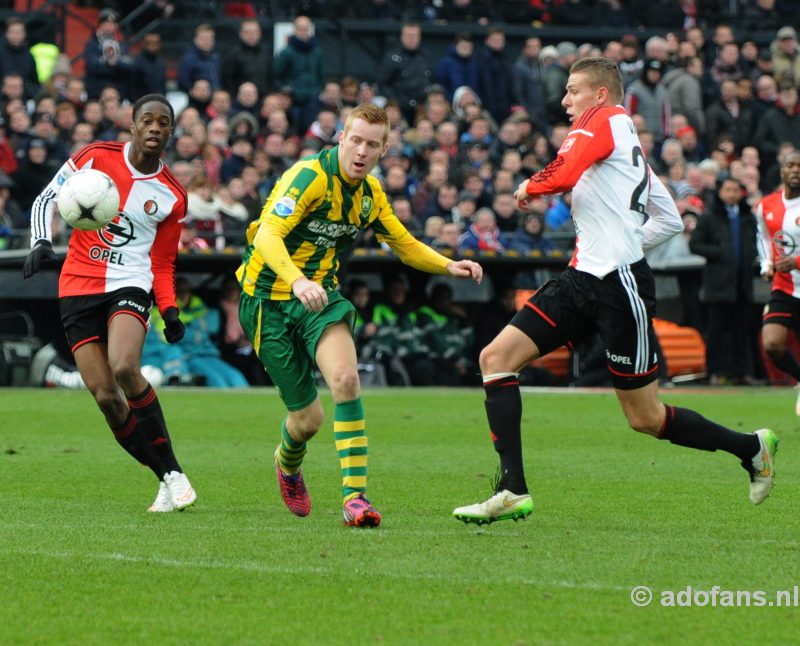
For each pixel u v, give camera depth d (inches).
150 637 253.9
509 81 1348.4
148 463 418.9
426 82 1338.6
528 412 804.6
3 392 930.7
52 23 1396.4
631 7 1541.6
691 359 1104.8
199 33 1244.5
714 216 1063.6
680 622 265.1
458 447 611.5
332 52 1441.9
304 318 382.6
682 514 407.8
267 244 366.3
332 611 273.3
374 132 374.0
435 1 1494.8
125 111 1132.5
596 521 393.1
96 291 418.0
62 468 525.3
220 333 1048.2
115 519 394.0
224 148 1151.0
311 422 391.9
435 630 258.5
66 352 1069.8
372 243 1061.8
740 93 1381.6
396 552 335.3
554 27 1494.8
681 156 1235.9
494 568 315.0
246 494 457.4
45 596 286.0
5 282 1034.1
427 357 1059.9
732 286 1065.5
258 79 1274.6
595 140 364.2
